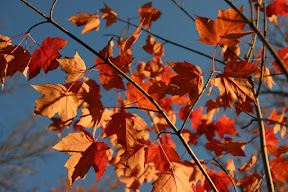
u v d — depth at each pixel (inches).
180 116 67.6
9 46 53.4
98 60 53.2
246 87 52.7
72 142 52.2
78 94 52.4
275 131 61.0
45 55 53.8
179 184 52.8
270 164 59.5
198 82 52.8
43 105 51.4
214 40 52.2
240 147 59.2
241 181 61.5
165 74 68.1
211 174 60.7
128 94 53.7
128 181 66.0
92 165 52.5
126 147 52.3
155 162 53.3
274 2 62.4
